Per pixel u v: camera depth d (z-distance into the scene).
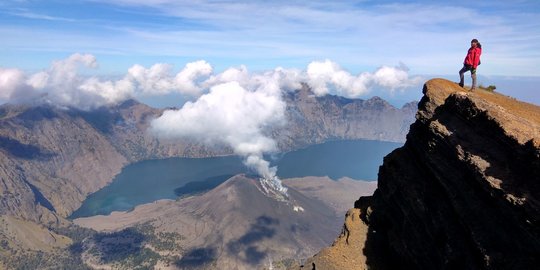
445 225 35.97
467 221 32.72
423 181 42.91
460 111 38.72
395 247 43.72
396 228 45.84
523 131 31.33
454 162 37.03
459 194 35.00
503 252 28.66
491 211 31.06
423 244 39.22
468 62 46.06
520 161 30.06
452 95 40.69
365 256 47.31
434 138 41.09
